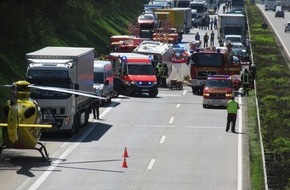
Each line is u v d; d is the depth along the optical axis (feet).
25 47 275.18
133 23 505.66
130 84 271.90
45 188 135.95
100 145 177.99
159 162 160.56
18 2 298.35
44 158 158.51
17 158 161.58
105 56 306.96
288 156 169.37
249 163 160.86
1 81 230.27
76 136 188.85
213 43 465.47
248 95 277.64
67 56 188.34
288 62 382.83
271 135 193.16
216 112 237.66
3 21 268.82
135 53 298.35
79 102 193.47
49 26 318.45
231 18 472.44
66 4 352.49
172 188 137.80
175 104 253.85
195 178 146.30
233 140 188.44
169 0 636.48
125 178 144.87
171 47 331.57
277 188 140.05
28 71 183.83
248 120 220.43
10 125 147.95
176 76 325.62
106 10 463.01
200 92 286.46
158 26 469.98
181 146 179.42
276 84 301.63
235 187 139.23
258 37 501.97
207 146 180.04
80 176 145.79
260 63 365.81
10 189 135.23
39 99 182.60
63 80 184.03
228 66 288.10
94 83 243.40
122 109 238.27
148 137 190.49
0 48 255.50
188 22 554.05
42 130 183.11
